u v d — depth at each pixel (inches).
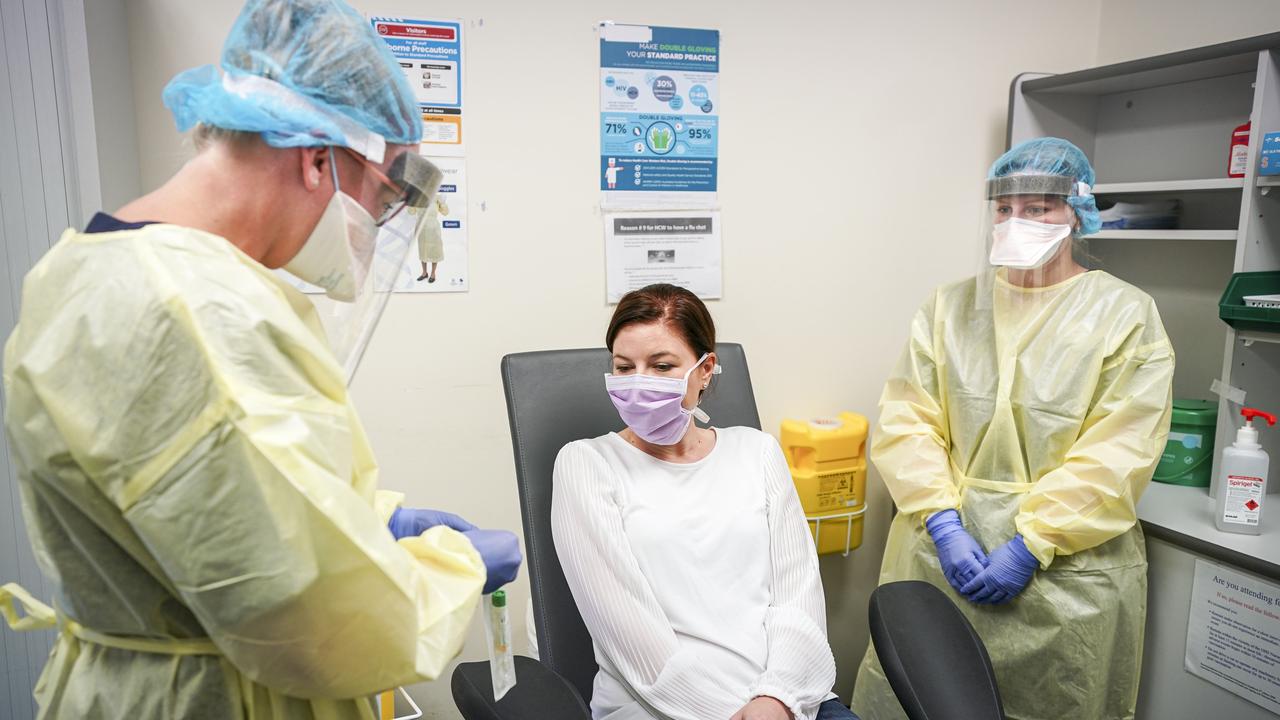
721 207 83.9
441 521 40.4
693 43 80.5
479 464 79.0
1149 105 89.7
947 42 89.7
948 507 69.4
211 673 29.6
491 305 77.5
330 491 26.2
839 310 89.9
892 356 92.8
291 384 26.8
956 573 67.2
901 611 55.1
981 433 69.4
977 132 92.4
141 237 26.2
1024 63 93.3
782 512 58.0
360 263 34.4
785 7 83.3
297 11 31.2
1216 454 75.2
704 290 84.4
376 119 32.7
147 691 29.7
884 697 72.7
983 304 71.1
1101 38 95.5
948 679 49.3
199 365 24.9
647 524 54.6
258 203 30.2
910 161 90.2
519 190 76.9
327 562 25.8
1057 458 66.5
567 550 54.7
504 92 75.2
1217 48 72.1
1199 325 87.7
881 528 94.8
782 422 86.7
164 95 33.3
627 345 56.6
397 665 28.3
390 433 76.0
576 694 44.8
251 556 25.2
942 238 92.7
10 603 37.7
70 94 55.8
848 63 86.4
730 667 51.1
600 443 59.6
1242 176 74.4
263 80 30.3
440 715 80.4
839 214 88.4
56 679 31.7
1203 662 67.6
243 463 25.0
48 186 55.9
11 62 54.3
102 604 29.0
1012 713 67.5
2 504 56.5
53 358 25.3
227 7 66.9
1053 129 92.7
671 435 57.2
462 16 73.0
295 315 28.4
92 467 25.2
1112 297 67.1
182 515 25.0
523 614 82.2
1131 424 63.7
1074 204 67.3
